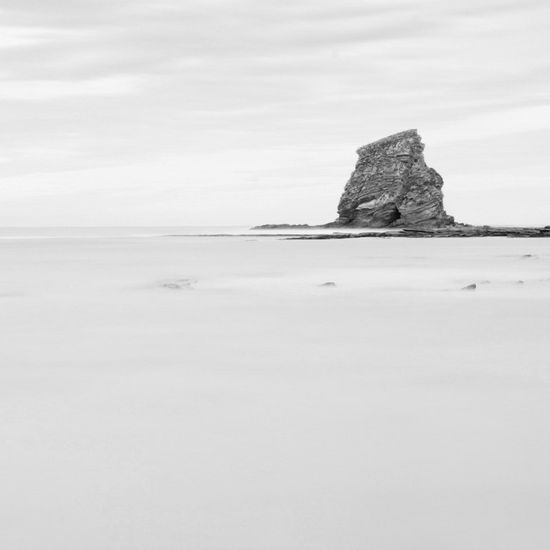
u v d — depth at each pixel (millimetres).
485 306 31875
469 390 16562
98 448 12555
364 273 51375
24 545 9141
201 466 11656
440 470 11391
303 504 10219
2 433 13438
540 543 9109
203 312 31000
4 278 50219
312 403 15492
